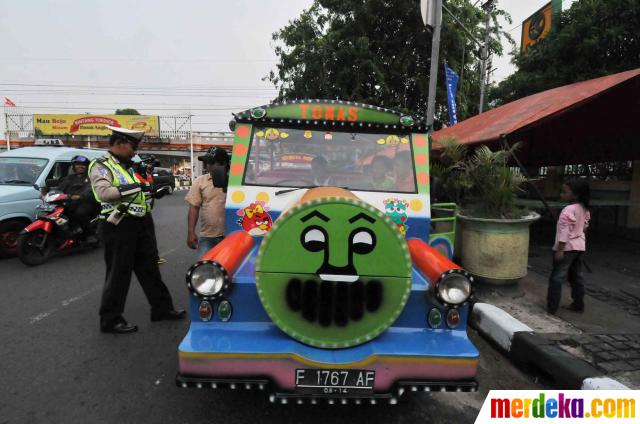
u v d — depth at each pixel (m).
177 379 2.32
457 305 2.47
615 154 8.85
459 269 2.48
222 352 2.30
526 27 15.46
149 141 34.50
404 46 17.47
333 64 17.55
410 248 3.09
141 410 2.89
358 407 2.99
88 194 7.33
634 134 7.80
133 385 3.22
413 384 2.35
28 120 33.31
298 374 2.34
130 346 3.91
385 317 2.44
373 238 2.42
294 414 2.87
